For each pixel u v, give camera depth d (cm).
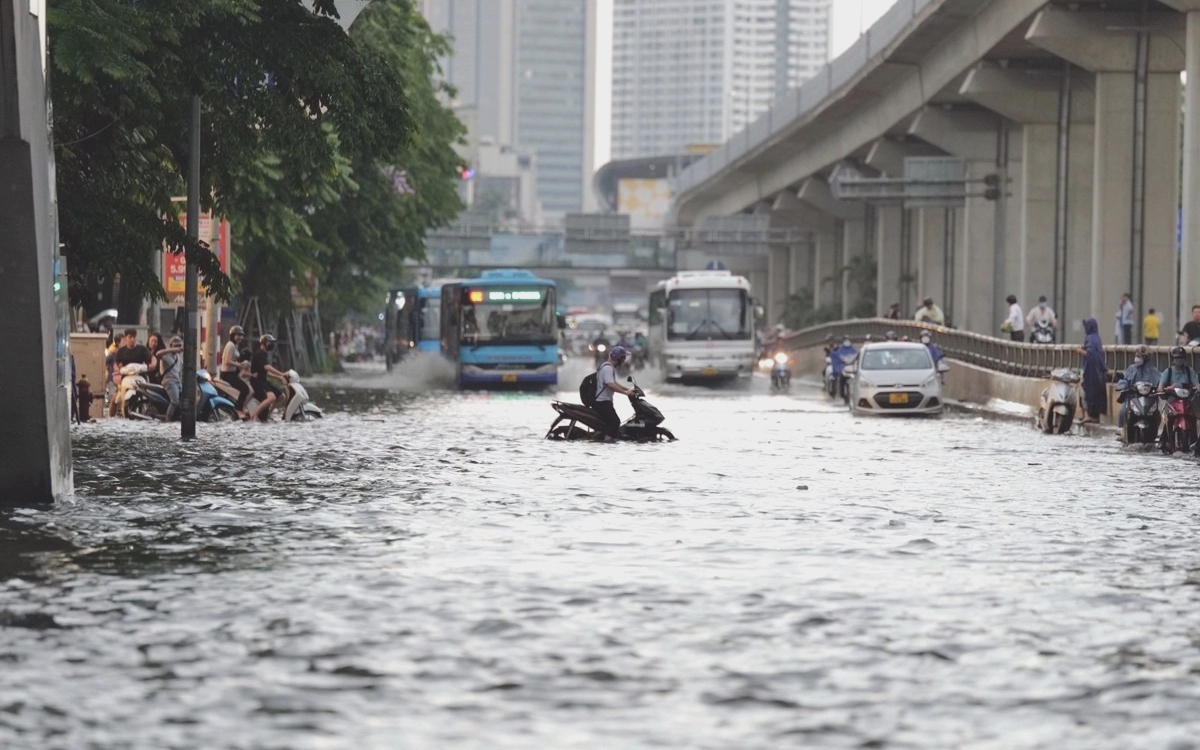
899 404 10019
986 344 11475
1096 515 4297
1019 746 1878
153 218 6462
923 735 1920
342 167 10519
